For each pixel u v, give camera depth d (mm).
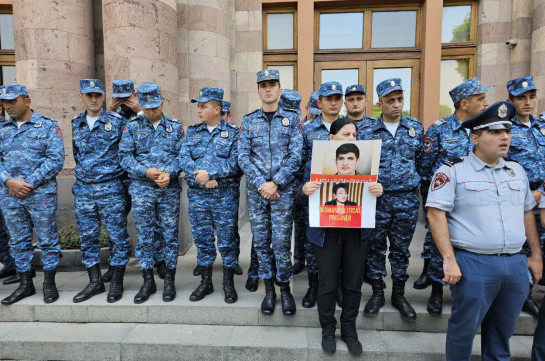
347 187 2080
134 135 2625
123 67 3842
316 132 2758
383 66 5586
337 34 5660
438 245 1850
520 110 2574
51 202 2672
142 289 2639
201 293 2621
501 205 1757
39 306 2578
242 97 5699
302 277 3119
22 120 2723
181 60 4887
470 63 5418
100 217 2818
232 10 5570
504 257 1753
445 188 1828
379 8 5492
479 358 2143
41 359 2330
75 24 4352
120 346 2279
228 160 2607
